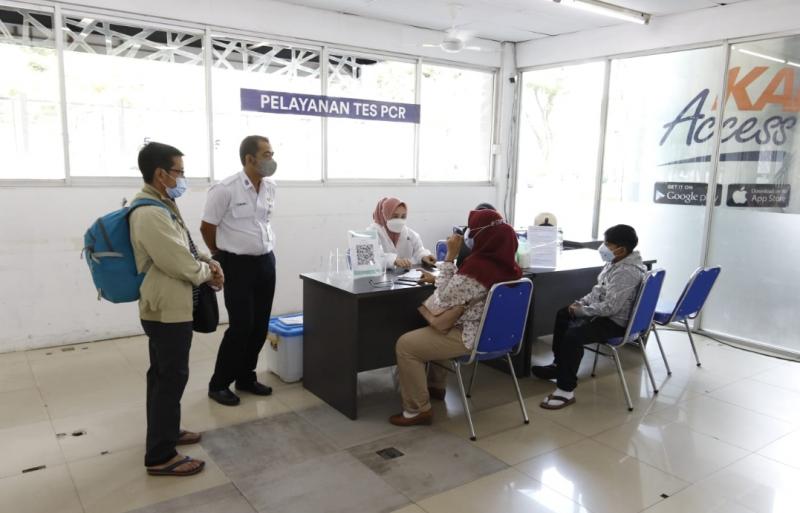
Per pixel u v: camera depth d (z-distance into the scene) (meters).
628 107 5.29
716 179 4.66
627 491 2.33
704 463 2.58
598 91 5.54
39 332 3.96
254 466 2.47
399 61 5.53
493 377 3.67
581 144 5.78
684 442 2.78
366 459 2.56
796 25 4.07
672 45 4.84
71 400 3.13
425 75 5.77
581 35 5.60
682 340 4.56
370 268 3.28
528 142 6.47
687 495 2.31
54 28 3.83
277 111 4.86
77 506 2.15
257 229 3.03
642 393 3.42
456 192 6.12
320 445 2.68
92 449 2.59
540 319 3.74
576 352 3.15
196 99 4.48
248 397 3.23
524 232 4.58
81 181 4.04
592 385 3.55
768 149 4.32
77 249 4.03
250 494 2.26
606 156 5.53
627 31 5.18
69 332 4.07
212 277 2.42
